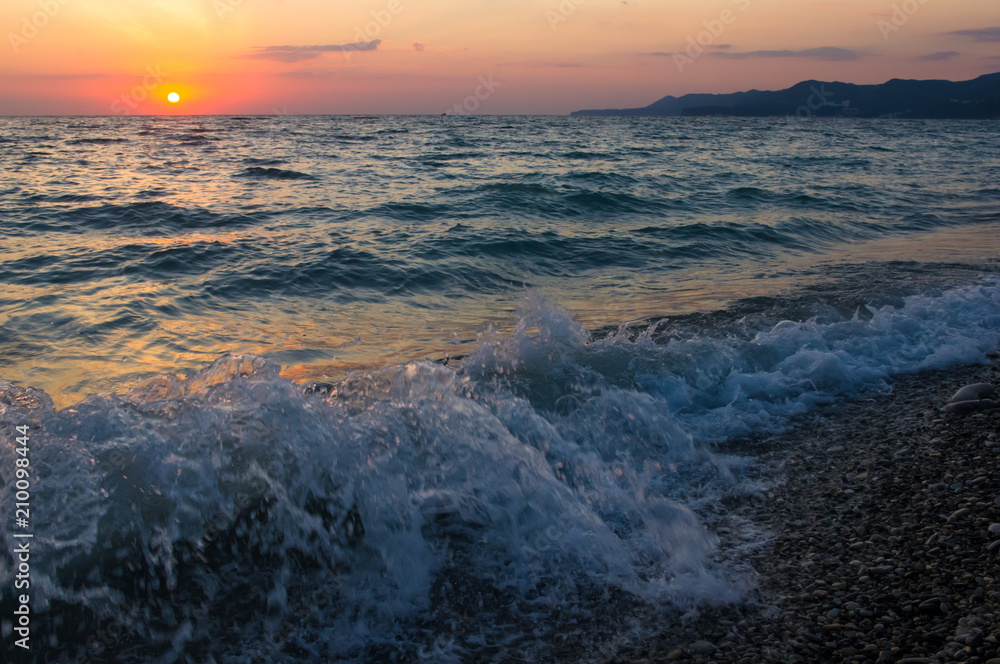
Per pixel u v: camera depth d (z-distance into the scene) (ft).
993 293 20.33
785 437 12.28
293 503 8.97
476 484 9.71
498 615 7.86
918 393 13.93
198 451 9.23
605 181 58.39
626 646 7.30
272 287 24.00
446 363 16.31
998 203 48.06
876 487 10.09
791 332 16.67
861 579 7.97
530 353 14.42
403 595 8.14
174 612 7.68
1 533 7.79
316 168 72.59
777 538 9.07
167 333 18.78
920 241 33.24
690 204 45.93
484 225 36.91
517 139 148.46
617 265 28.50
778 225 36.88
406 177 62.90
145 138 138.00
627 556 8.83
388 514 9.11
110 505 8.41
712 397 13.78
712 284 24.34
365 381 11.45
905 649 6.74
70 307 20.81
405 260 27.96
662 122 351.87
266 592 8.06
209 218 38.47
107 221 37.24
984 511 9.02
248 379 10.44
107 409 9.67
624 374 13.97
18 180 57.72
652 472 10.91
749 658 6.94
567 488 9.95
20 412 9.38
